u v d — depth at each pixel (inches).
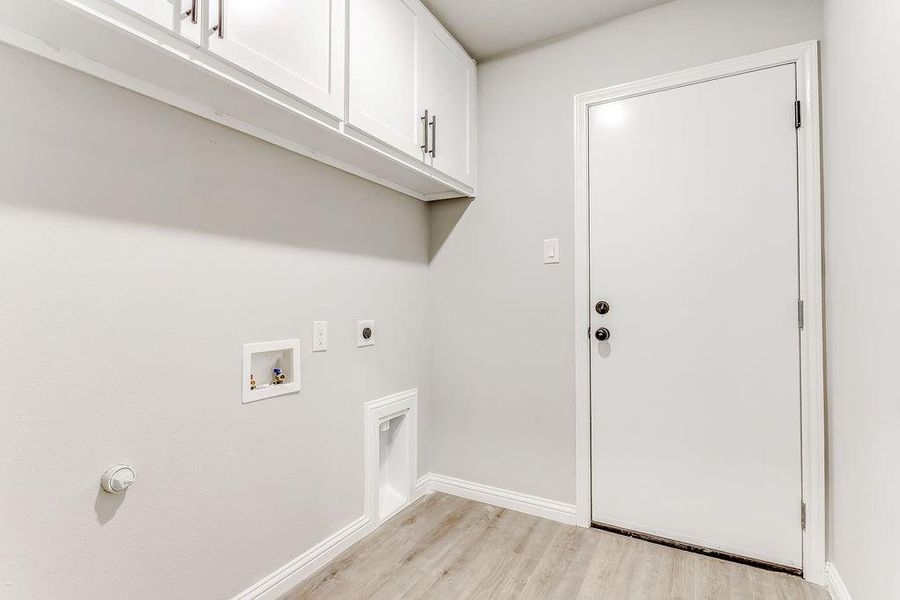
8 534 36.6
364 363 77.0
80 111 41.2
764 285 67.3
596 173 79.7
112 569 43.3
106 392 42.9
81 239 41.3
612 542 74.2
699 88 71.9
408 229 89.6
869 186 47.4
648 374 75.2
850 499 54.2
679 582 63.2
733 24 69.5
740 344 68.7
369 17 61.4
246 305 56.7
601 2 73.7
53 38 37.0
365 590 61.6
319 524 67.2
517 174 87.0
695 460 71.7
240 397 55.7
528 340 85.5
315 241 67.2
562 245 82.4
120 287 44.1
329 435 69.4
